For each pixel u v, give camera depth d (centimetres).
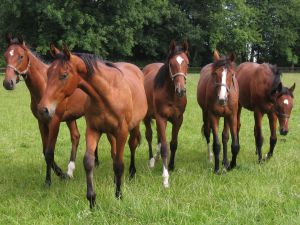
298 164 730
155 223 468
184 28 4081
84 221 479
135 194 549
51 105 455
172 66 637
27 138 994
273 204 522
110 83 507
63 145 934
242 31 4212
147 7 3559
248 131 1084
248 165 727
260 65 814
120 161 538
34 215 509
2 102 1623
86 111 519
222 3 4172
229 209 501
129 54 3481
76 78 475
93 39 3148
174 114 687
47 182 636
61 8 3055
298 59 5100
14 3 3048
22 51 630
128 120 536
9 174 700
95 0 3372
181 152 873
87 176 503
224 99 638
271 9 4769
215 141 696
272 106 765
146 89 750
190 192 573
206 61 4600
